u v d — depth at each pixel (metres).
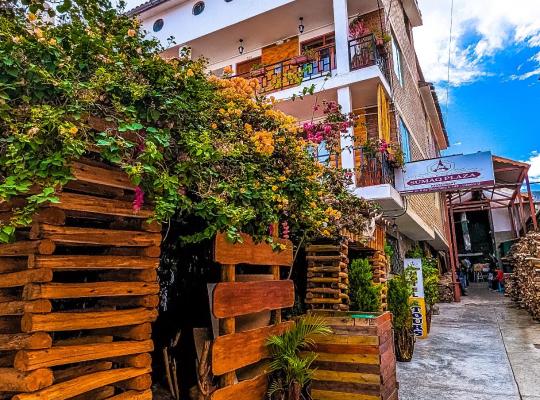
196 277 3.80
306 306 4.97
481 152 7.87
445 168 8.04
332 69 9.38
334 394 3.66
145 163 2.01
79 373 2.01
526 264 11.38
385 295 6.18
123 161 1.99
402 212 8.80
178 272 3.83
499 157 15.19
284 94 9.05
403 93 11.12
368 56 8.66
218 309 2.71
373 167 7.82
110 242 2.07
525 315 11.14
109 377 2.00
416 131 13.20
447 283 16.38
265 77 9.55
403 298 6.48
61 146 1.75
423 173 8.18
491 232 25.78
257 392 3.08
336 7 9.03
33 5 2.12
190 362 3.33
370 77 8.31
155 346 3.49
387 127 8.59
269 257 3.41
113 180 2.06
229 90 3.13
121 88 2.05
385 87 8.73
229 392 2.77
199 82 2.65
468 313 12.16
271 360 3.35
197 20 11.27
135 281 2.24
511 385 4.87
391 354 4.04
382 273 6.27
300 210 3.45
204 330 3.13
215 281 3.67
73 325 1.85
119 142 1.88
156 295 2.31
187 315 3.70
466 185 7.81
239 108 3.11
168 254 3.78
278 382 3.21
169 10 11.91
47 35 2.03
